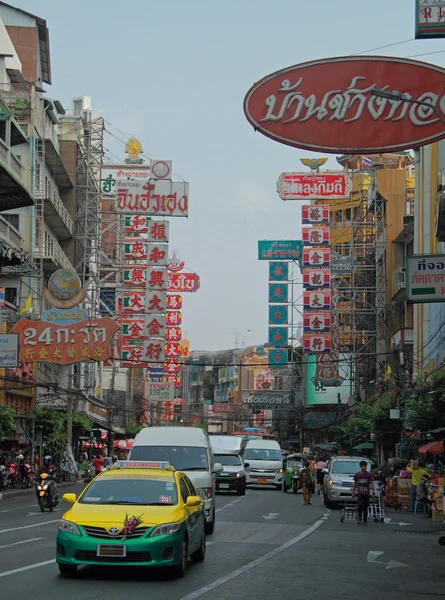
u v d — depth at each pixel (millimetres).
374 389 57000
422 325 44562
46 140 52688
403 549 17391
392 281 58438
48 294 41375
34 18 56438
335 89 14156
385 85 14078
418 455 39406
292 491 44250
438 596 11484
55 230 58031
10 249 39750
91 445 62344
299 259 59375
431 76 14000
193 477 19516
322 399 78125
